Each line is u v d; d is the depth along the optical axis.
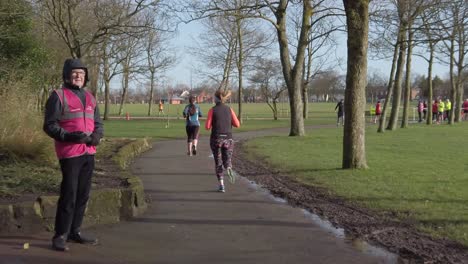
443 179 10.36
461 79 41.25
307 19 23.59
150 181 10.64
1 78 14.23
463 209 7.50
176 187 9.91
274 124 38.66
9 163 9.12
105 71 44.34
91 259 5.32
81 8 21.48
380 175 10.87
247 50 40.53
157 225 6.81
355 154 11.80
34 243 5.79
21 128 9.85
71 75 5.54
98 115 5.75
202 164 13.61
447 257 5.34
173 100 105.25
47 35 25.56
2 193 6.79
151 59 54.84
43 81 21.91
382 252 5.59
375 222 6.88
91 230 6.47
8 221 6.05
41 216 6.23
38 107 11.91
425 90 104.25
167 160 14.55
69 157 5.42
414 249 5.63
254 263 5.25
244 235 6.34
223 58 42.19
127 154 14.04
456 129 30.67
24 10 17.98
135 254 5.52
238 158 15.08
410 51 31.61
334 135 25.19
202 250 5.70
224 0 22.53
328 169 11.90
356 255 5.50
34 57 19.73
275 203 8.36
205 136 25.27
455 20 22.41
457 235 6.10
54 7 18.16
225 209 7.88
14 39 18.47
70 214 5.54
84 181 5.67
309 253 5.59
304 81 49.84
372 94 99.06
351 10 11.24
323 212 7.59
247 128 33.38
